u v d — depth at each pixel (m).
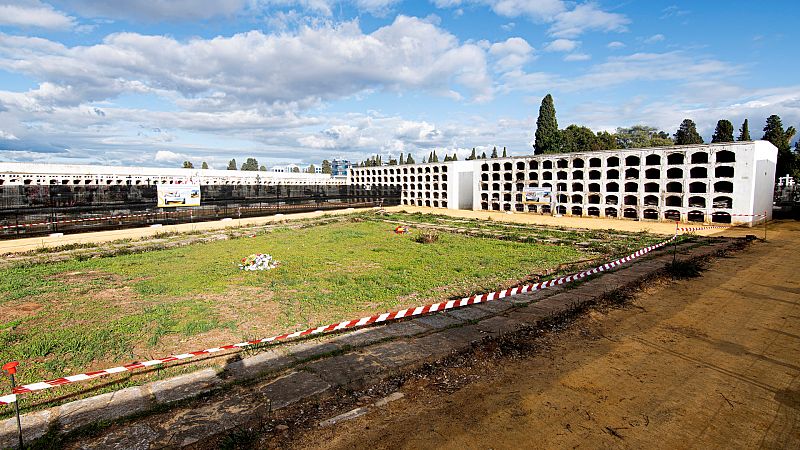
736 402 5.21
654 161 26.36
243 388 5.61
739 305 9.18
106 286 11.44
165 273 12.98
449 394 5.53
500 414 5.01
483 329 7.77
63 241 19.23
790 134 45.38
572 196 29.95
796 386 5.60
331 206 37.34
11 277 12.42
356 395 5.53
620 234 21.22
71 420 4.85
